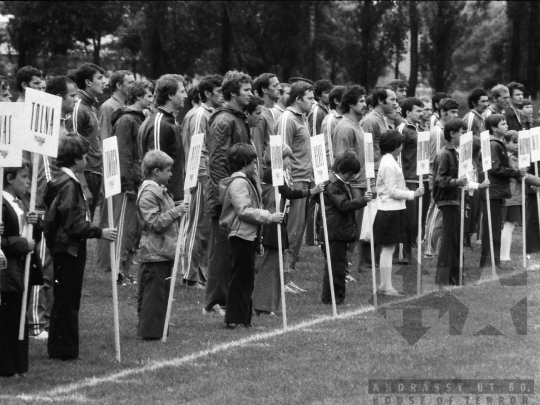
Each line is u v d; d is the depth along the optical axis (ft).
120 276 51.11
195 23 150.20
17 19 160.25
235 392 30.96
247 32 150.20
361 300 47.67
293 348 37.09
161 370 33.83
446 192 50.85
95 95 51.60
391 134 50.24
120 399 30.25
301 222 54.65
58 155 35.19
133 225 51.13
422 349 36.94
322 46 151.74
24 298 32.35
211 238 44.14
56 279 35.24
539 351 36.70
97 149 51.37
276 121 54.39
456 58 177.37
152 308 38.78
